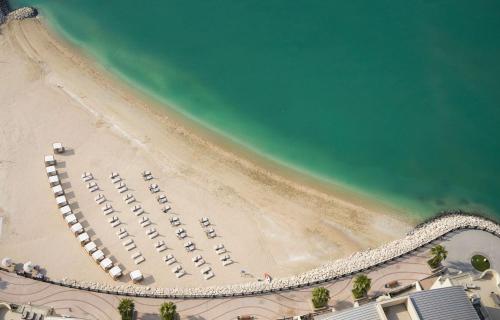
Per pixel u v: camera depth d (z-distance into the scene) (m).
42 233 82.69
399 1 124.69
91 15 127.94
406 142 96.44
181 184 90.38
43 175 91.00
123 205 86.56
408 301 61.53
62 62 113.94
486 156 93.50
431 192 89.00
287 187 90.44
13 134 97.81
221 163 94.31
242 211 86.50
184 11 128.62
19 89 106.88
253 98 106.25
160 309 69.56
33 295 74.06
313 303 72.06
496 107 100.62
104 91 107.81
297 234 83.25
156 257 79.88
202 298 74.06
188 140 98.38
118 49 118.44
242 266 78.88
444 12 120.62
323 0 127.81
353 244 81.69
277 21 123.38
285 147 97.06
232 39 119.94
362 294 71.69
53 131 98.69
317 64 112.00
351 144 96.88
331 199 88.56
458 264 76.75
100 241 81.69
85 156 94.25
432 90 104.44
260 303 73.56
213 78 111.06
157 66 114.38
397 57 111.56
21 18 124.50
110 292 74.56
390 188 89.94
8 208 86.06
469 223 82.00
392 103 102.81
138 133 99.19
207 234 82.88
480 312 65.25
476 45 112.56
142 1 132.50
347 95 105.19
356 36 117.31
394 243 81.06
